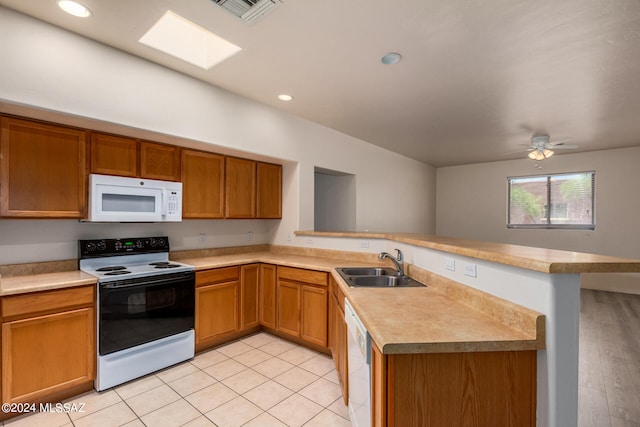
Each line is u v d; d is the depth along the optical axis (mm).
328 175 5312
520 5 1819
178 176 3053
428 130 4449
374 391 1357
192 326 2883
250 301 3412
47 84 2088
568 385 1179
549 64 2516
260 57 2467
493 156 6305
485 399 1195
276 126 3701
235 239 3949
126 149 2693
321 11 1893
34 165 2221
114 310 2369
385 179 5770
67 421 1999
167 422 2008
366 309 1567
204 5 1858
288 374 2635
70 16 2021
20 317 1993
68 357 2186
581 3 1795
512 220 6746
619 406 2283
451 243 2012
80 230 2693
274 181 4059
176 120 2773
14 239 2369
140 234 3072
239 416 2078
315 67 2613
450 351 1160
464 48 2293
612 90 3004
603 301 5086
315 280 2975
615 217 5652
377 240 3223
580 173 5988
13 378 1969
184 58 2590
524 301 1306
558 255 1364
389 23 2006
